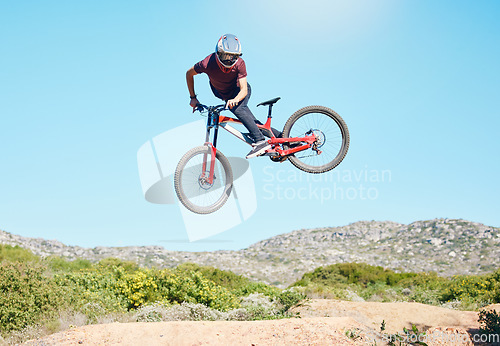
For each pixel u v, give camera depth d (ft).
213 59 18.78
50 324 23.40
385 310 33.94
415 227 131.34
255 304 34.40
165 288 33.73
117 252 92.84
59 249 89.51
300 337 19.69
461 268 95.50
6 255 51.55
